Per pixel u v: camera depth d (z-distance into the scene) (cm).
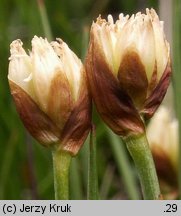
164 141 10
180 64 9
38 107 6
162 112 10
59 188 6
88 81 6
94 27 6
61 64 6
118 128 6
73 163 10
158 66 6
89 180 7
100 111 6
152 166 6
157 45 6
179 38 9
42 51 6
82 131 6
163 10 11
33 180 11
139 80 6
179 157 9
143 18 6
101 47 6
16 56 6
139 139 6
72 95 6
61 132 6
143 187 6
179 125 9
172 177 10
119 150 10
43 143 6
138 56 6
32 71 6
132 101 6
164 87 6
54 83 6
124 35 6
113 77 6
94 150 7
